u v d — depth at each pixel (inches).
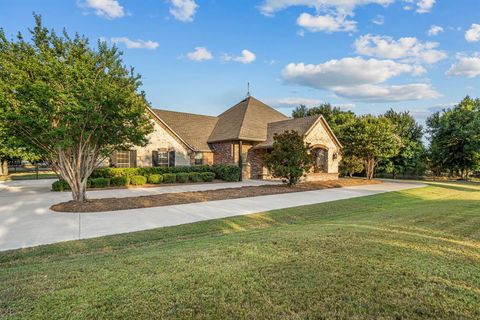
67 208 385.1
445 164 1202.6
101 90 369.1
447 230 245.9
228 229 298.0
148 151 829.2
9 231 275.6
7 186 696.4
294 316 111.4
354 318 110.1
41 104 351.9
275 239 218.4
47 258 206.8
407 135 1328.7
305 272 151.9
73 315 111.9
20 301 123.1
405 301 122.3
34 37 391.2
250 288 134.0
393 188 749.3
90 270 159.9
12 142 369.4
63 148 389.1
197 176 810.8
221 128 1016.9
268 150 917.2
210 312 114.1
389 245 198.7
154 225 304.0
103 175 687.7
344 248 191.6
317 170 979.9
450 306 118.6
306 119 935.0
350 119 1154.0
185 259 175.5
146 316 111.0
